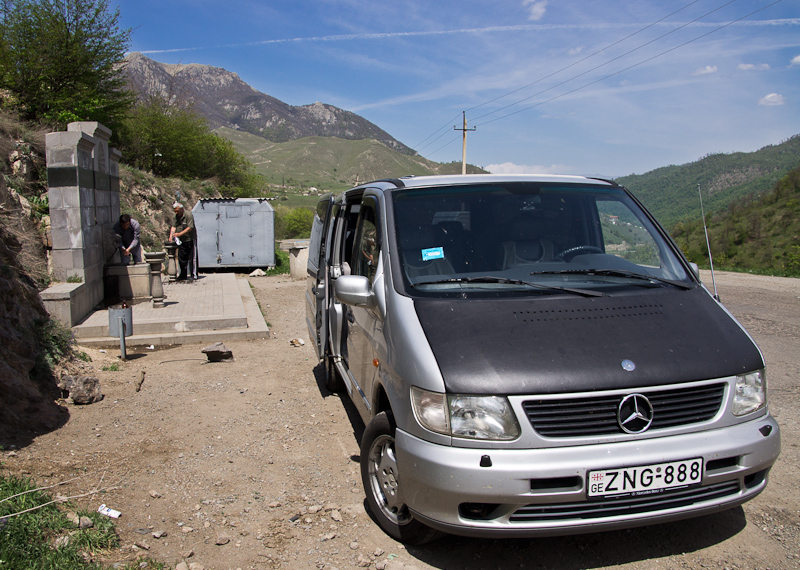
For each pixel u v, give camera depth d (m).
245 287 13.91
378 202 3.99
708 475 2.77
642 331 3.04
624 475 2.65
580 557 3.07
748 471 2.86
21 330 5.78
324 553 3.10
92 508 3.51
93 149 10.25
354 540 3.23
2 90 16.98
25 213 10.67
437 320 3.04
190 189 24.62
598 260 3.79
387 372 3.21
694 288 3.56
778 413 5.39
